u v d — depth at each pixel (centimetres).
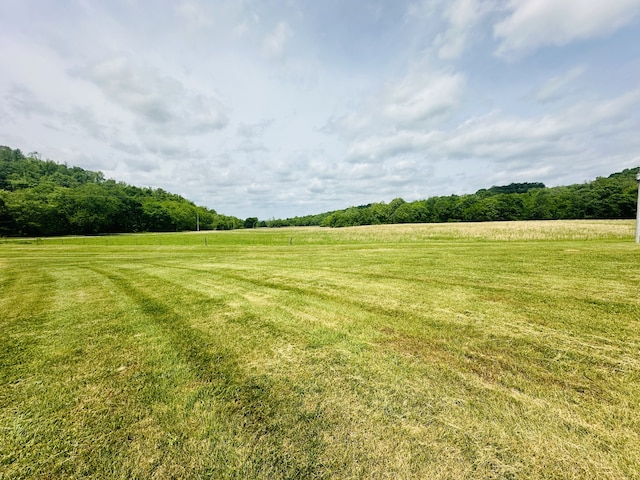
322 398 263
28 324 494
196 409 253
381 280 768
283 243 3384
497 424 223
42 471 194
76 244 3734
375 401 257
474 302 537
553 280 682
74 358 358
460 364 317
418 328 422
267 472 188
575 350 338
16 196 5709
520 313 468
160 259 1599
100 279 943
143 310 564
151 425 235
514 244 1853
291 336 410
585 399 251
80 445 215
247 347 378
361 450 203
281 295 651
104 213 6931
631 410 234
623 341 358
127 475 189
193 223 9600
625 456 190
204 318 504
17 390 289
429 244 2159
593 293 564
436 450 201
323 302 579
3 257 1923
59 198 6331
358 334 409
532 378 286
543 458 192
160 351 373
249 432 224
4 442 220
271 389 280
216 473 189
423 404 251
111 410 255
